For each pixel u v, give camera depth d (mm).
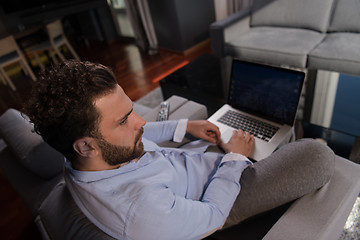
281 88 1119
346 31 2281
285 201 639
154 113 1306
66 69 519
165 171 702
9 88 3666
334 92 1637
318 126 1395
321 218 613
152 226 516
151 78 3133
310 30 2482
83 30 5102
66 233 601
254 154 1061
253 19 2824
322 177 631
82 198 572
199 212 601
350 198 658
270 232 606
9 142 1116
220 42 2699
